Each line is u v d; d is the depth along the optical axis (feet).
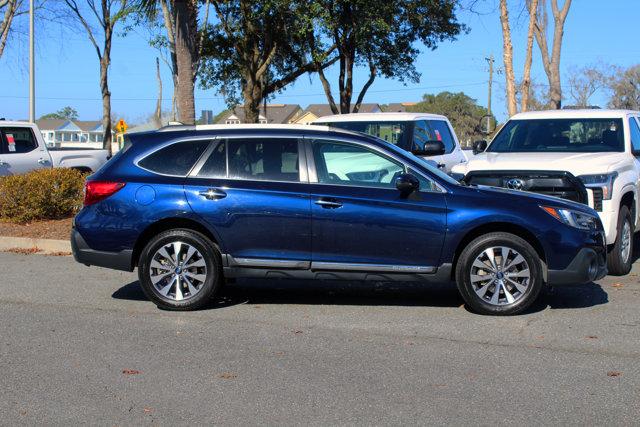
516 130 35.09
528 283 23.21
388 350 19.92
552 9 60.64
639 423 14.92
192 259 24.16
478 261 23.26
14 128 49.42
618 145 32.81
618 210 29.32
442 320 23.03
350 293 27.25
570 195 27.66
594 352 19.60
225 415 15.44
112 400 16.30
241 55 80.79
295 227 23.61
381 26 73.97
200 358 19.27
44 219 41.73
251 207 23.66
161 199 23.95
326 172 23.99
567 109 36.60
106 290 27.61
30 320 23.15
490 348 20.03
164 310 24.40
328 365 18.67
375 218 23.36
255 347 20.26
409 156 24.14
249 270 23.99
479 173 29.01
